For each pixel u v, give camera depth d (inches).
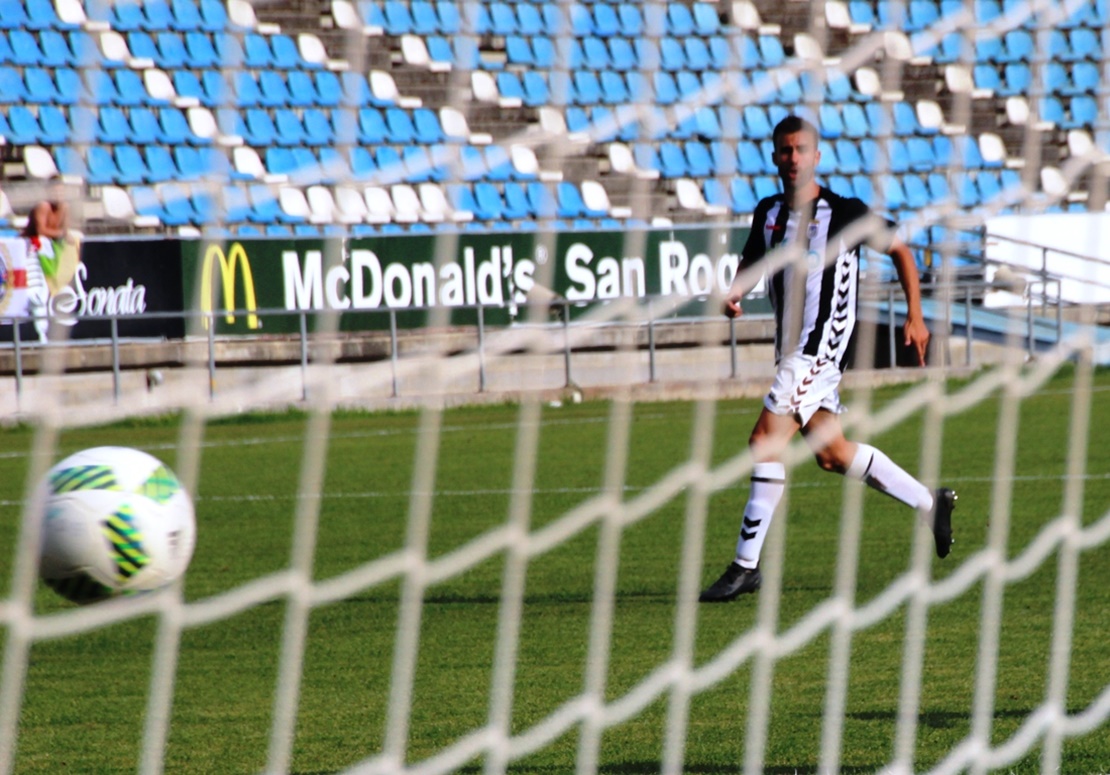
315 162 2674.7
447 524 1264.8
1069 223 2635.3
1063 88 3203.7
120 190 2407.7
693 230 2591.0
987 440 1803.6
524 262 2517.2
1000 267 2561.5
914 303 866.1
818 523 1225.4
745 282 866.1
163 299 2218.3
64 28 2428.6
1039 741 566.3
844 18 3152.1
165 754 581.0
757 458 536.1
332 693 684.7
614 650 767.7
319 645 800.9
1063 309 2591.0
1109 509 1257.4
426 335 2412.6
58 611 927.0
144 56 2549.2
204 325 2246.6
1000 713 610.5
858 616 528.4
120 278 2172.7
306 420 2226.9
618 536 1188.5
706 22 3043.8
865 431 594.2
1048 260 2635.3
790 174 837.2
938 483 1444.4
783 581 963.3
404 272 2423.7
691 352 2586.1
